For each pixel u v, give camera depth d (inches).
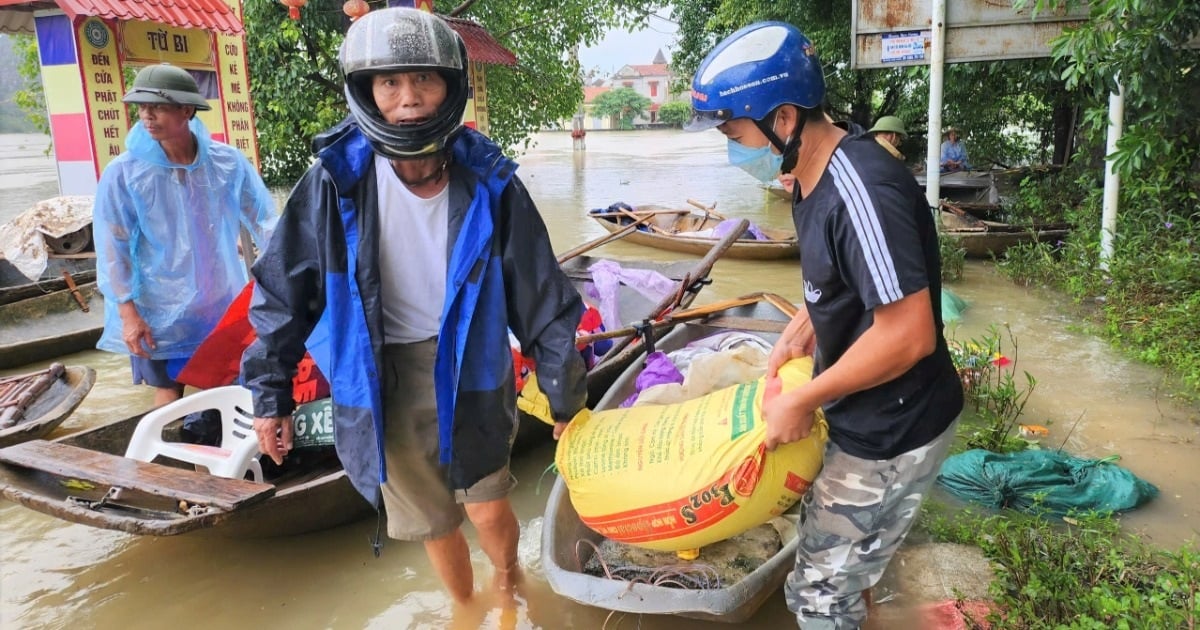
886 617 110.3
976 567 119.6
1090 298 259.1
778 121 75.7
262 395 92.8
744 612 100.3
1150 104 243.0
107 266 151.7
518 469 160.7
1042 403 177.0
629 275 233.0
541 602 117.0
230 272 164.9
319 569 129.3
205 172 157.8
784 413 80.0
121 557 133.5
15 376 205.0
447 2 465.4
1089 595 99.5
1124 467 147.1
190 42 326.3
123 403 201.5
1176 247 243.6
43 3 281.4
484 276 88.3
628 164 898.1
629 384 157.1
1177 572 105.8
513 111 526.3
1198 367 185.5
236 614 119.0
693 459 100.0
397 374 92.5
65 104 291.1
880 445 80.6
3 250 288.8
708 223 403.9
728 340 175.0
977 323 240.8
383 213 86.6
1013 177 475.2
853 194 72.4
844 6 498.9
